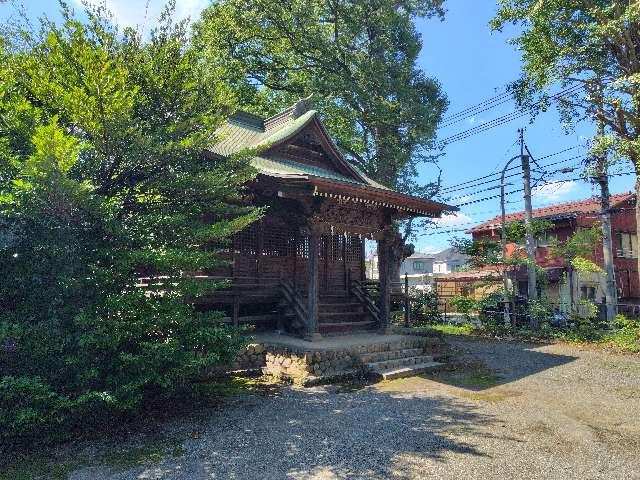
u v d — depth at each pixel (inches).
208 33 797.2
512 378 373.1
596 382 358.6
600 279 984.9
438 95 869.8
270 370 379.6
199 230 257.1
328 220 451.5
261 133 605.0
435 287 1160.2
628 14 487.8
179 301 249.1
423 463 190.9
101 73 223.6
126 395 222.8
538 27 593.3
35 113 224.2
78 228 239.1
